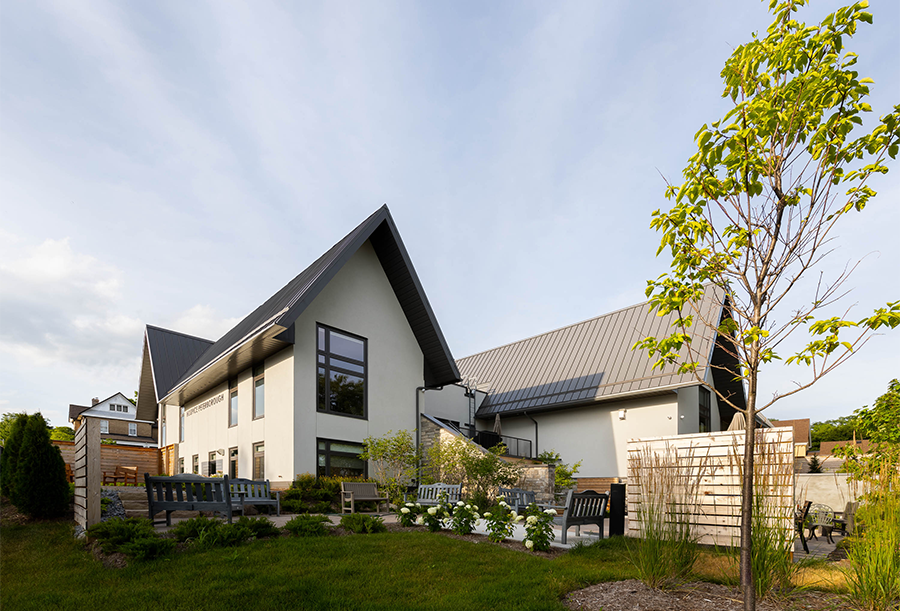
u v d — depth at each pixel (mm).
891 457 6227
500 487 13109
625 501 9539
